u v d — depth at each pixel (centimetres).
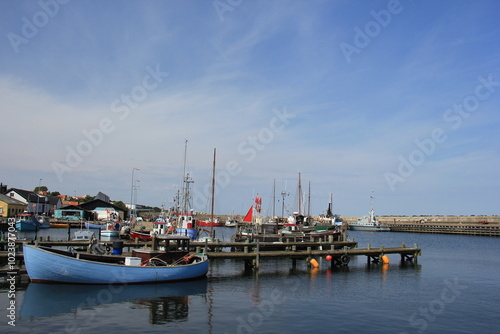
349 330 2075
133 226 8600
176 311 2333
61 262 2664
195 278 3256
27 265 2692
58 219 10062
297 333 1997
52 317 2136
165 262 3155
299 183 9625
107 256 2962
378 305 2628
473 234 12169
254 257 3953
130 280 2852
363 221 14750
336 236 6688
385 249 4797
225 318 2225
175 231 5922
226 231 12331
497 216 13275
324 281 3484
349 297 2845
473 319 2350
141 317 2189
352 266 4531
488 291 3155
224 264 4472
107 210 11356
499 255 6000
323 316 2319
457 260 5284
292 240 5966
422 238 10912
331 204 10556
